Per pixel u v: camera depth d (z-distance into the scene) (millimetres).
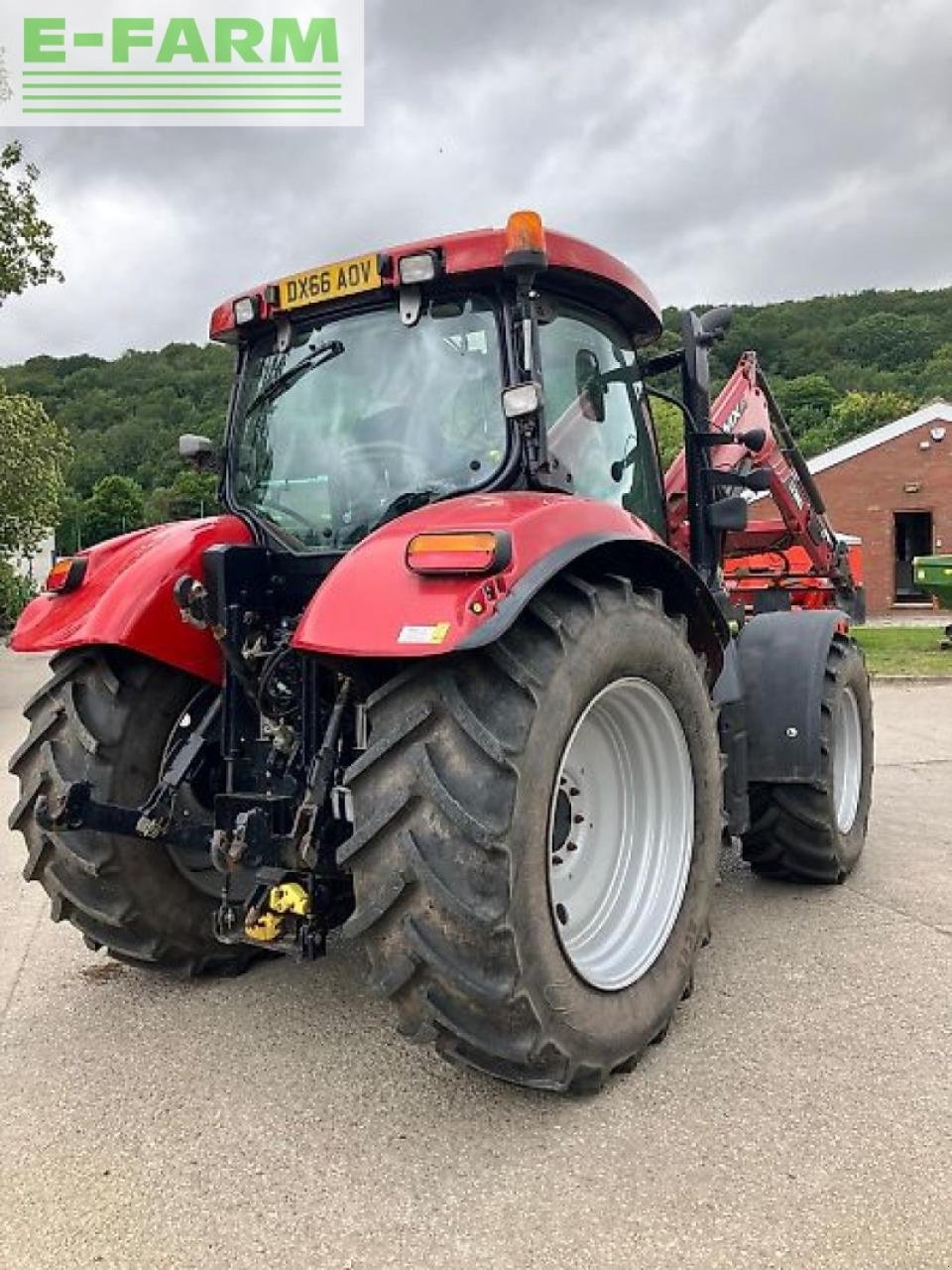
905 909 4066
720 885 4398
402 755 2422
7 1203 2277
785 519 6352
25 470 17938
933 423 26312
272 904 2711
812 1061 2807
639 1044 2736
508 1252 2062
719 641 3391
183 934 3334
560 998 2475
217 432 8414
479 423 2996
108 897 3207
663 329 3752
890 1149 2371
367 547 2555
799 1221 2123
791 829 4168
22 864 5160
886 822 5539
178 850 3303
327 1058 2914
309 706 2855
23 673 16031
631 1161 2359
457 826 2336
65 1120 2617
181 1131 2551
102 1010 3287
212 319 3512
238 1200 2266
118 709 3182
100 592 3227
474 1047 2451
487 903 2344
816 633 4188
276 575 3213
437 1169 2355
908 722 9125
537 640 2543
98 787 3125
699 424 4055
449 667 2475
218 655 3258
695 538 4086
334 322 3268
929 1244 2043
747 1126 2484
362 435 3182
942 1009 3121
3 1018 3258
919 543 28109
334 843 2732
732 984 3334
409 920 2375
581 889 2949
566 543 2533
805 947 3658
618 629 2695
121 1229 2172
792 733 4008
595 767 3025
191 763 3072
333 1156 2422
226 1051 2973
